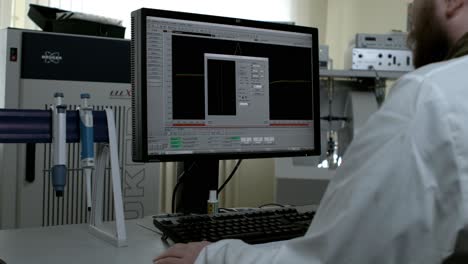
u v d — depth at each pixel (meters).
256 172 2.36
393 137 0.54
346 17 2.88
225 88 1.26
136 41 1.14
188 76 1.20
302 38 1.38
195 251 0.77
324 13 2.87
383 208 0.52
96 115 1.04
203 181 1.32
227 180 1.46
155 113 1.16
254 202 2.35
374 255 0.52
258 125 1.31
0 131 0.95
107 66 1.45
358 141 0.58
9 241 0.99
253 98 1.30
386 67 1.82
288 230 1.02
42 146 1.38
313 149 1.40
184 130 1.19
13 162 1.36
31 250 0.92
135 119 1.13
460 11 0.64
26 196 1.38
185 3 2.70
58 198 1.40
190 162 1.31
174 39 1.19
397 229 0.51
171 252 0.79
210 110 1.23
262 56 1.32
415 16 0.70
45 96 1.39
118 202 0.99
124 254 0.91
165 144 1.17
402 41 1.82
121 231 0.97
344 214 0.54
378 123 0.57
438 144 0.51
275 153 1.33
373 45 1.83
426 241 0.50
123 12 2.64
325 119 1.80
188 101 1.20
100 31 1.54
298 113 1.38
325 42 2.87
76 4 2.60
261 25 1.31
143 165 1.50
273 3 2.82
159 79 1.16
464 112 0.52
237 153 1.26
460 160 0.50
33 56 1.37
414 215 0.51
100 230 1.04
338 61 2.87
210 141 1.23
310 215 1.17
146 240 1.02
